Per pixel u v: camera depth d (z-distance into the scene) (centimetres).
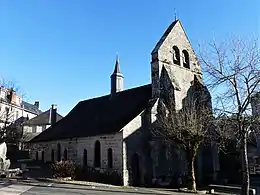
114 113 3481
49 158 3944
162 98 3244
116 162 2888
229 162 3472
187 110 2814
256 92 1919
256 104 1947
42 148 4131
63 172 2761
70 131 3784
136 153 2931
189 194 2227
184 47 3684
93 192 1919
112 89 3916
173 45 3566
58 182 2412
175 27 3669
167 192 2331
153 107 3109
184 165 3119
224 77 1958
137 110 3198
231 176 3384
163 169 3000
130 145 2902
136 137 2973
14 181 2303
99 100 4119
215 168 3269
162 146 3048
